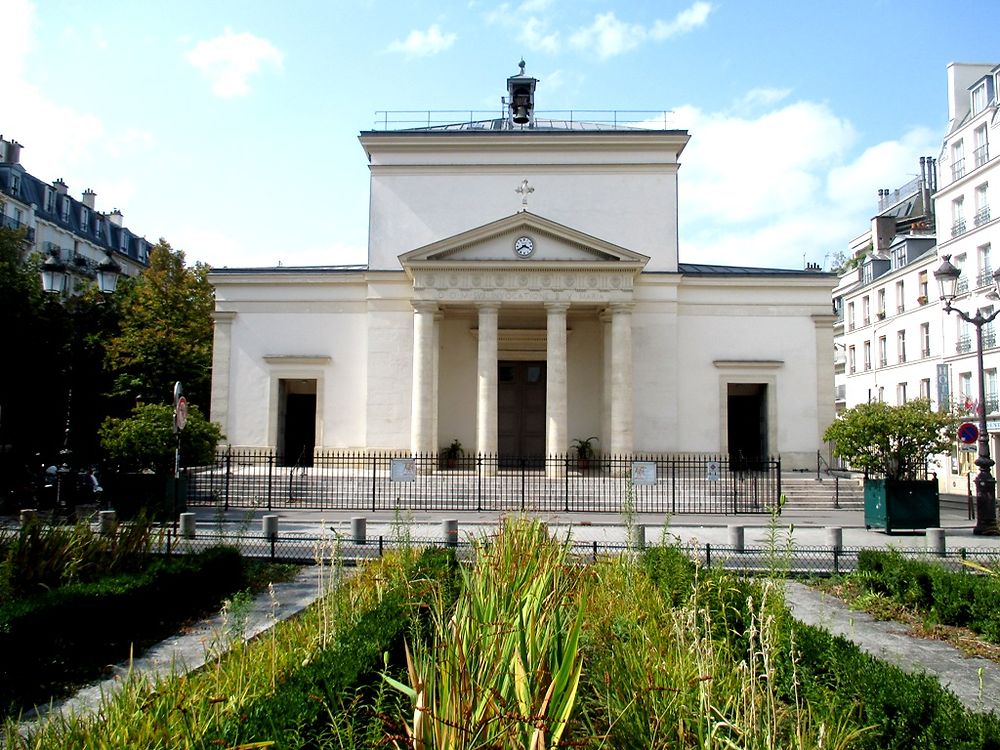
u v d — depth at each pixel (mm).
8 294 31203
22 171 50938
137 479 21641
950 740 5285
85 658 9320
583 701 5977
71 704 7633
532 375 37938
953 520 25875
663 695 5543
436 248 32000
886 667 6520
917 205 56031
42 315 32656
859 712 5992
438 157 37625
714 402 35531
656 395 34844
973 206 40125
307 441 37938
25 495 26547
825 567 15242
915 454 22125
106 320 38094
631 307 32281
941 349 43125
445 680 4391
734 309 36000
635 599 8508
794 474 34969
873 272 52562
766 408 35969
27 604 8836
